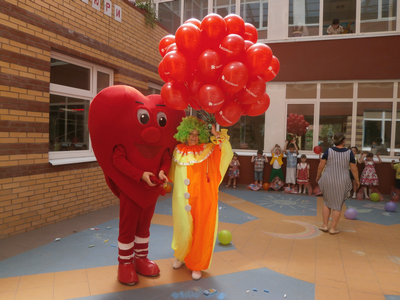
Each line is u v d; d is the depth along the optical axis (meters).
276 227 5.18
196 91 2.70
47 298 2.67
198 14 10.22
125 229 2.97
